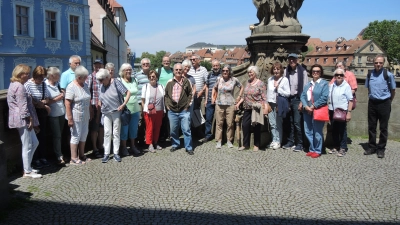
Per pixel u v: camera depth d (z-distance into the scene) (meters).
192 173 6.39
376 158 7.27
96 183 5.91
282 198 5.30
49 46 25.70
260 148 8.04
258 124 7.76
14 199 5.21
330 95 7.45
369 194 5.45
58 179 6.09
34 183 5.89
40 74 6.43
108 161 7.15
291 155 7.47
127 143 8.61
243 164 6.89
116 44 57.66
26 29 23.98
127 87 7.50
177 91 7.74
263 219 4.65
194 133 9.38
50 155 7.44
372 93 7.36
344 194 5.45
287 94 7.60
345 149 7.47
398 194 5.44
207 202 5.16
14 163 6.46
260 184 5.85
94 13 39.25
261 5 8.84
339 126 7.48
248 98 7.71
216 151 7.84
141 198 5.30
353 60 85.88
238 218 4.67
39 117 6.67
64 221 4.58
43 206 5.02
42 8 24.83
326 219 4.65
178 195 5.41
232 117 8.09
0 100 6.12
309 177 6.17
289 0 8.59
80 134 6.98
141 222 4.55
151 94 7.73
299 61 8.80
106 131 7.10
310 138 7.46
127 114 7.32
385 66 7.61
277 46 8.63
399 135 9.09
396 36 84.06
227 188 5.69
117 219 4.64
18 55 23.06
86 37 29.61
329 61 92.50
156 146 8.09
